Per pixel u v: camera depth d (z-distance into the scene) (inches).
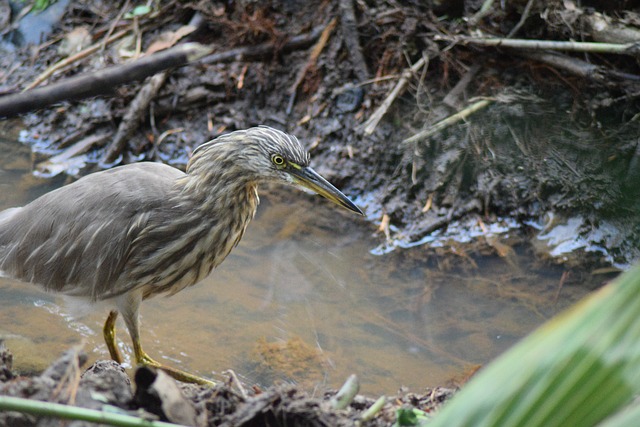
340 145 421.1
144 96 437.1
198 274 301.3
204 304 335.9
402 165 407.2
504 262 368.5
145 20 473.4
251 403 195.3
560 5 410.3
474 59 425.7
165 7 474.0
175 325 323.0
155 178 290.4
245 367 299.4
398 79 425.4
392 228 391.9
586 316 95.0
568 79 409.1
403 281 356.8
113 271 284.0
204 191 288.7
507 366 97.0
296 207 401.7
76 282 290.8
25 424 180.1
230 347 310.3
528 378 94.9
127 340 318.0
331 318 329.7
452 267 365.7
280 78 444.1
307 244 378.9
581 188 386.0
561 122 402.3
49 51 476.1
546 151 397.1
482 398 96.6
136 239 282.0
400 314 334.0
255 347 310.3
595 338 93.7
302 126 430.3
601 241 373.1
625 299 94.0
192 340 314.0
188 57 448.1
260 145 286.2
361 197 407.5
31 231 297.6
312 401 198.2
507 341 316.5
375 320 329.4
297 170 290.4
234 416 192.2
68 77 458.6
